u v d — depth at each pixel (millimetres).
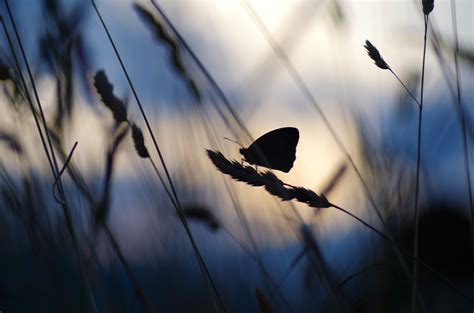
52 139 863
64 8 880
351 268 876
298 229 842
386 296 862
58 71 872
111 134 855
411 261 866
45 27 876
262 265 853
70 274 890
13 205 901
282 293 833
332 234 892
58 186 818
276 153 832
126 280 902
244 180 741
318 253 836
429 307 901
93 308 825
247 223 876
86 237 875
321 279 832
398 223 890
